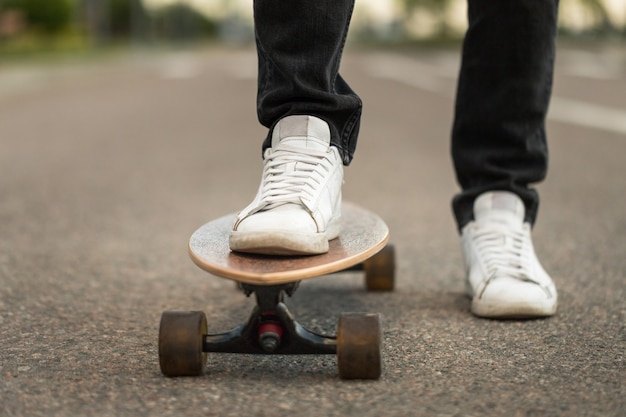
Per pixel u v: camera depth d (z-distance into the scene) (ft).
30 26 107.34
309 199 5.16
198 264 4.93
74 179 14.90
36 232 10.43
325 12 5.31
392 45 108.47
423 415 4.43
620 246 9.23
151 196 13.16
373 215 6.20
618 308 6.73
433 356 5.55
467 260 7.00
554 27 6.74
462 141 7.17
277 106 5.55
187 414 4.47
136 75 53.11
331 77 5.53
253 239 4.88
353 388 4.87
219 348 5.09
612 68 42.78
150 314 6.76
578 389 4.84
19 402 4.70
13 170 16.02
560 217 11.05
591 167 15.30
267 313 5.01
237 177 15.05
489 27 6.71
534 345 5.77
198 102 32.24
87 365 5.38
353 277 8.21
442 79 41.91
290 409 4.52
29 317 6.63
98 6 116.98
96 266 8.61
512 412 4.47
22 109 29.84
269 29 5.39
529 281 6.49
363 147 19.26
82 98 34.58
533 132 6.97
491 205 6.97
